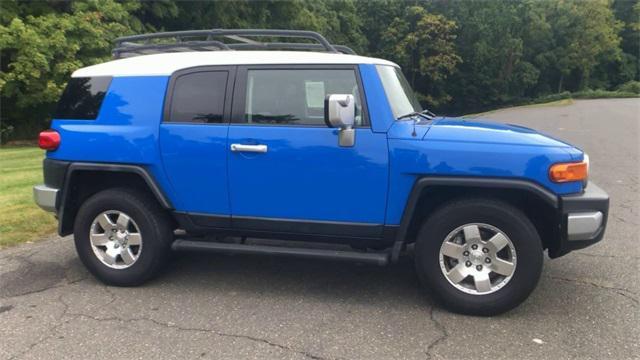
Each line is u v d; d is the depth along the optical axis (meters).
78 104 4.78
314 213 4.28
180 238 4.87
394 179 4.08
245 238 4.69
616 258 5.36
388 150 4.07
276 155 4.26
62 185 4.77
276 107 4.35
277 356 3.51
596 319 4.01
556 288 4.60
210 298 4.47
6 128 21.62
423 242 4.12
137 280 4.69
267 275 5.01
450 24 54.50
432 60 54.66
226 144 4.36
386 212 4.15
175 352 3.56
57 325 3.97
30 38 18.38
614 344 3.63
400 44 55.09
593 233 3.89
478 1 58.03
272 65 4.38
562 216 3.91
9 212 7.16
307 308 4.26
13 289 4.68
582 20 63.97
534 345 3.62
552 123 24.02
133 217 4.64
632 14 72.19
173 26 28.20
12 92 19.42
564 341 3.68
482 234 4.05
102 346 3.65
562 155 3.91
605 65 70.94
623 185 9.09
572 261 5.28
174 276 4.99
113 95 4.67
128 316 4.12
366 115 4.14
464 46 59.03
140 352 3.57
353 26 50.81
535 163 3.88
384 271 5.07
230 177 4.39
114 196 4.65
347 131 4.10
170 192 4.55
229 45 4.98
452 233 4.06
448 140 4.01
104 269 4.73
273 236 4.47
